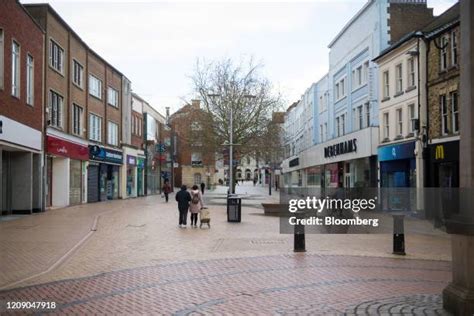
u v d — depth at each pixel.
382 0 33.22
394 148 29.91
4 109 21.95
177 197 21.77
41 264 12.27
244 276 10.77
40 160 27.62
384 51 31.19
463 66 7.45
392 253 14.19
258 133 48.25
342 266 12.05
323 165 47.12
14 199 26.19
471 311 6.96
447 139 24.53
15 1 23.34
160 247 15.35
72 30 33.38
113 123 44.75
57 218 24.19
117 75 45.81
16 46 23.89
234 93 48.09
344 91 41.88
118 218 24.95
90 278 10.59
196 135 49.00
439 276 10.82
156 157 63.59
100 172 41.28
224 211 31.67
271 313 7.72
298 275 10.88
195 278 10.55
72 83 33.84
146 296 8.94
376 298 8.63
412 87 27.95
